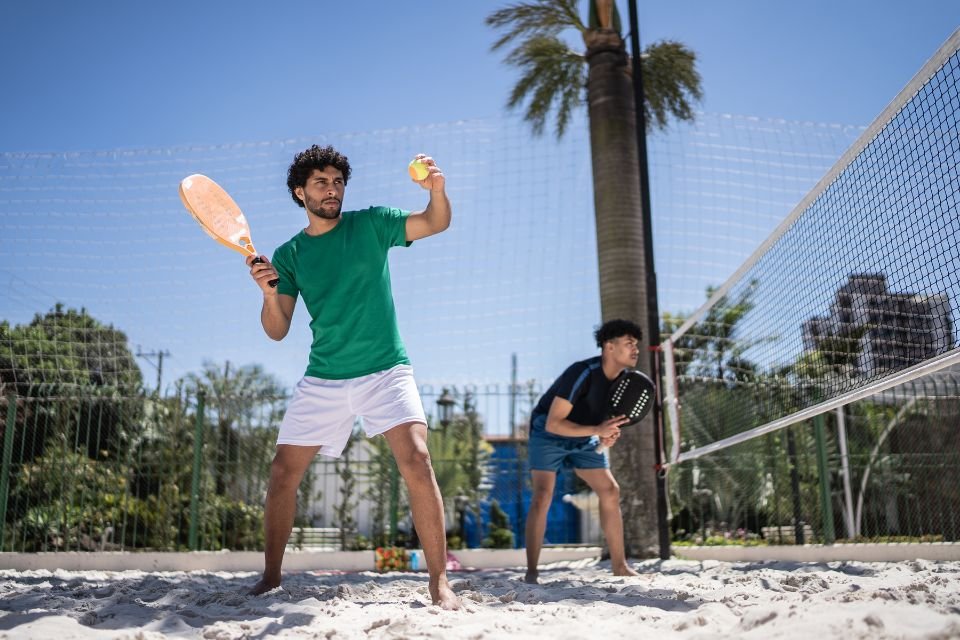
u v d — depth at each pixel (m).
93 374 8.59
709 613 2.39
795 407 5.25
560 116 10.98
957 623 1.77
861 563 5.06
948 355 3.24
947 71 3.38
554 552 8.43
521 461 9.43
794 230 5.03
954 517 7.38
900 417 8.34
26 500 8.06
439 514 2.79
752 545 7.75
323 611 2.63
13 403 8.11
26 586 3.86
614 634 2.11
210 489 8.42
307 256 3.13
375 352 3.00
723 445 5.94
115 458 8.59
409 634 2.08
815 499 8.48
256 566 7.84
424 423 2.93
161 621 2.42
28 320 8.56
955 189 3.37
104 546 8.22
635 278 8.58
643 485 7.89
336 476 9.00
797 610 2.20
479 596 2.93
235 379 9.84
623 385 4.34
